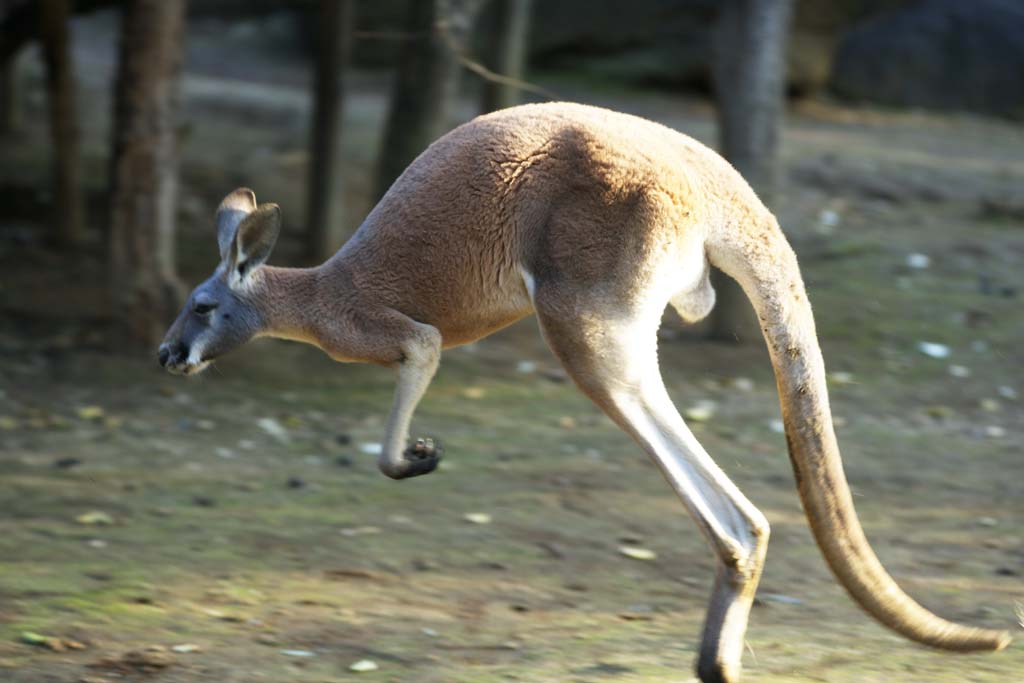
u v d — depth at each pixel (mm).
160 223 18906
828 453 7867
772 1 19703
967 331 21328
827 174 30422
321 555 11758
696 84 39562
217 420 16828
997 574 11641
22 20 24672
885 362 19953
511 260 7918
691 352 20281
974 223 27594
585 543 12367
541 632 9898
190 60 41062
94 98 33344
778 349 7961
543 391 18562
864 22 40312
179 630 9695
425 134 21156
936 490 14547
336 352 8438
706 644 7719
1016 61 39469
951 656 9352
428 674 8828
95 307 21078
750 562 7691
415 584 11062
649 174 7781
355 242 8398
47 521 12500
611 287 7746
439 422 16891
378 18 40750
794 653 9367
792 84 38656
